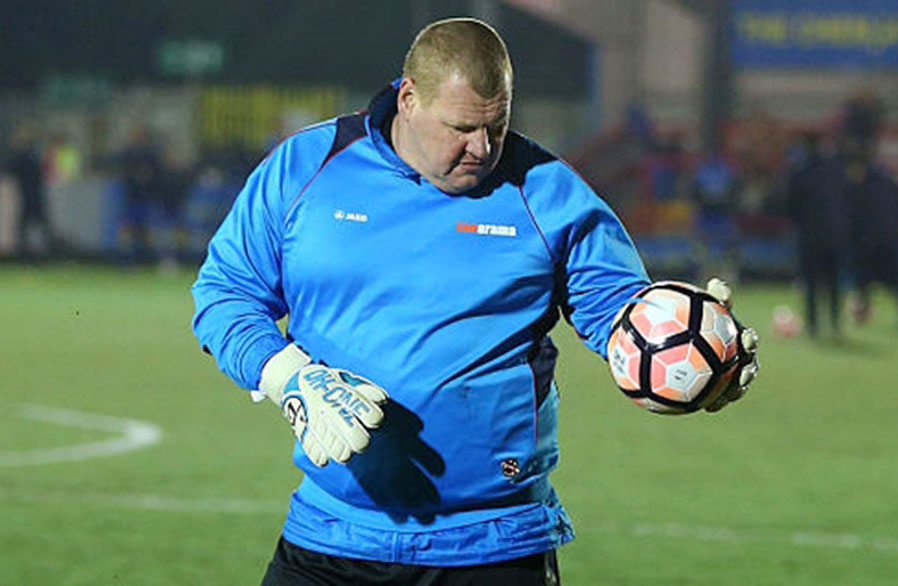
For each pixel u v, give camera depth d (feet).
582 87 337.72
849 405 135.64
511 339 37.60
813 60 317.01
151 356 167.43
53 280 274.98
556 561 38.96
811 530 82.43
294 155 38.17
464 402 37.17
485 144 35.91
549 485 39.22
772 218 292.20
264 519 83.56
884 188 211.61
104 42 361.71
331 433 33.45
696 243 278.05
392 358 37.17
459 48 35.45
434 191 37.40
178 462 101.35
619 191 312.29
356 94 345.72
